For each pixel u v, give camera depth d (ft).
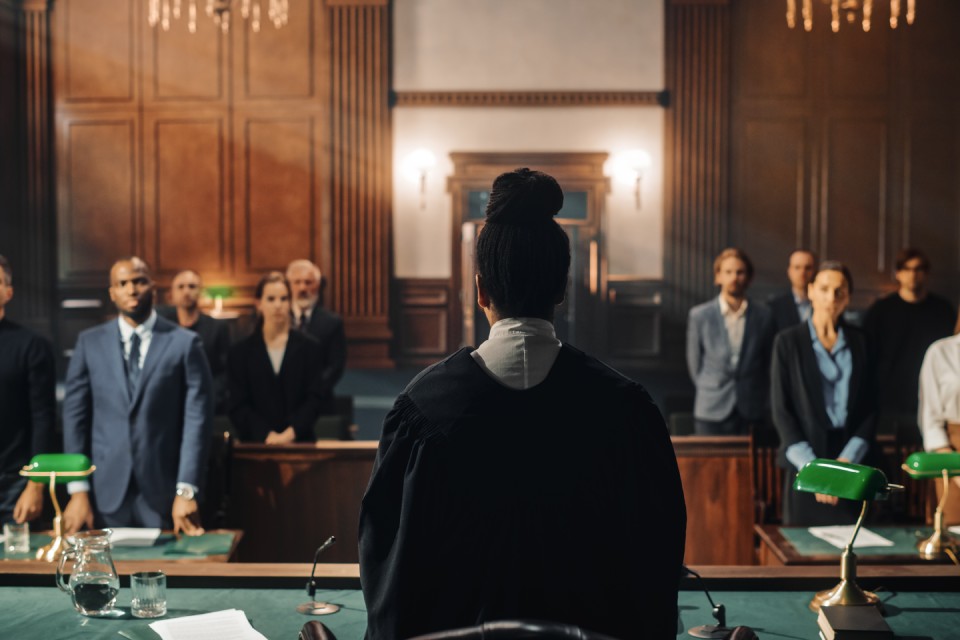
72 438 12.85
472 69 36.17
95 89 36.83
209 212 36.91
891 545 10.64
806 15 33.01
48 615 7.79
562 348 5.00
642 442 4.85
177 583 8.43
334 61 36.32
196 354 12.88
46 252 36.86
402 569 4.71
